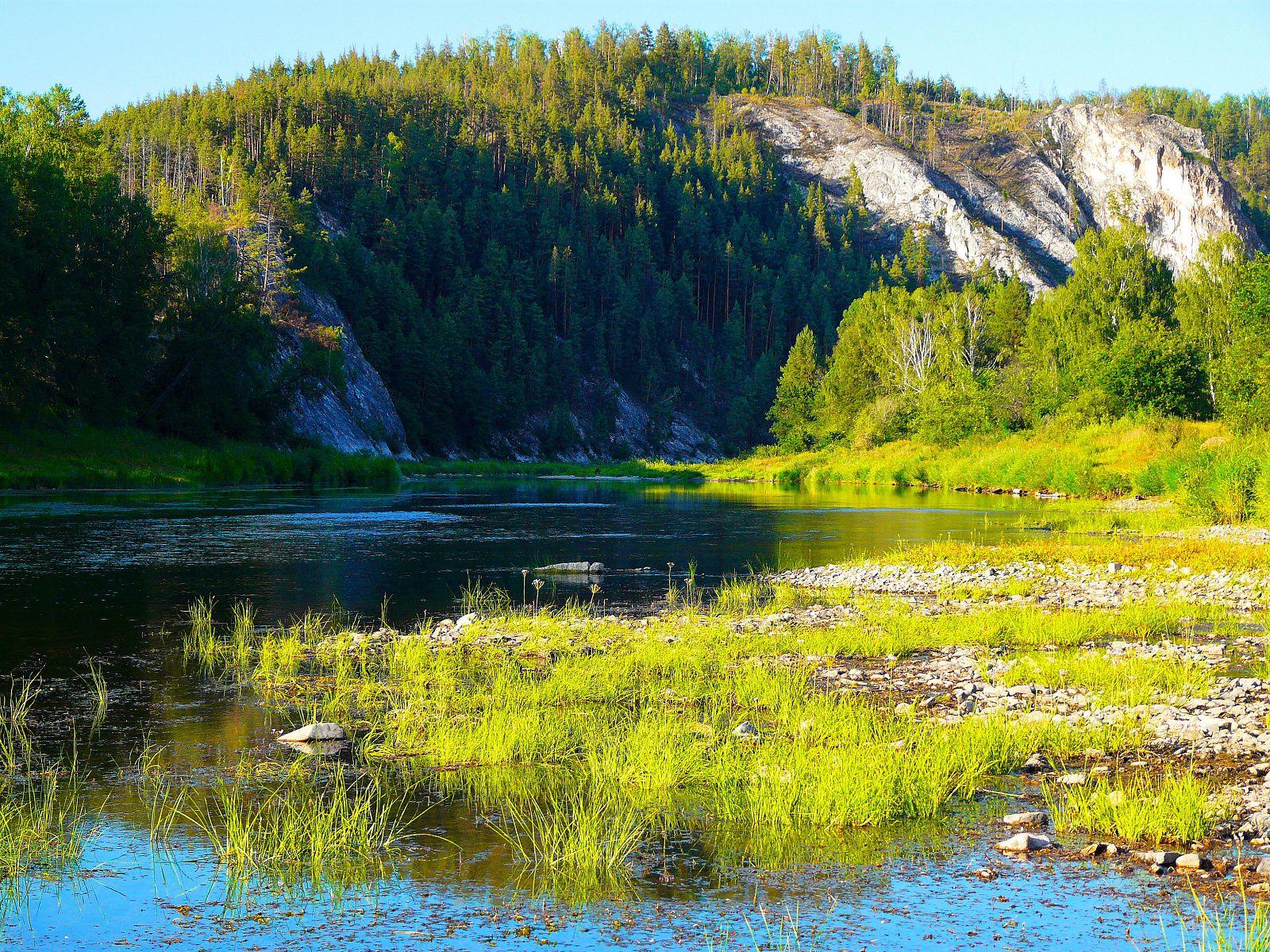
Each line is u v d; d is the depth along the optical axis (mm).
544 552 31734
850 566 28312
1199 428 66000
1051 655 16219
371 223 171625
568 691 13695
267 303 104875
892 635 17688
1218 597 22516
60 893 7586
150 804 9438
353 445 103562
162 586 23453
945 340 110500
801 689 13648
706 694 13766
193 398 74875
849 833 8758
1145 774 10094
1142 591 23625
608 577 26641
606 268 195250
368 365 126375
